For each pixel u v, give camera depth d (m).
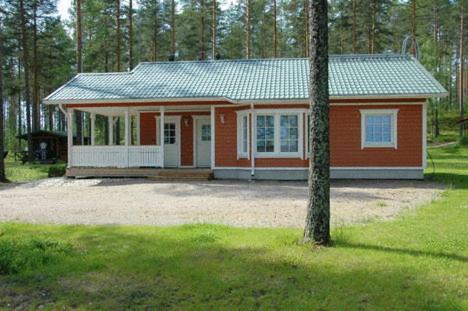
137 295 5.02
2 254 6.02
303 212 10.02
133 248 6.70
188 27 41.47
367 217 9.37
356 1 38.03
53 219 9.53
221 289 5.08
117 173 18.69
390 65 19.36
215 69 20.88
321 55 6.74
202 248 6.58
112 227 8.27
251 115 17.50
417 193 13.35
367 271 5.50
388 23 44.78
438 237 7.18
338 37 43.88
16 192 14.91
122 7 33.62
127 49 38.12
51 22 37.03
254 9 38.00
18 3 34.34
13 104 57.69
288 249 6.46
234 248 6.56
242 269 5.65
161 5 40.06
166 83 19.41
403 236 7.26
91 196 13.44
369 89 17.16
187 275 5.48
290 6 39.09
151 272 5.62
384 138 17.61
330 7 43.19
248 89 18.02
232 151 18.23
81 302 4.88
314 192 6.75
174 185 15.92
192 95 17.72
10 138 52.19
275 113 17.52
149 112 21.62
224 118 18.28
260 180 17.47
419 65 19.05
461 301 4.61
